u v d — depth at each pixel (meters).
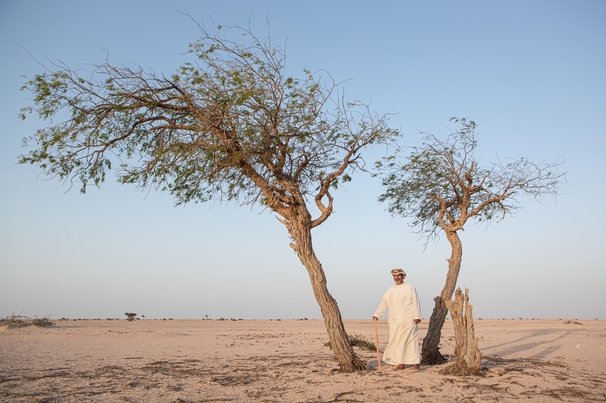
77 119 9.88
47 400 7.00
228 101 9.80
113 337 22.34
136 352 14.57
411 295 10.21
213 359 12.45
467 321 9.44
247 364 11.27
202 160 10.61
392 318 10.27
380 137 11.24
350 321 60.59
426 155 13.13
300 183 12.06
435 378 8.87
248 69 10.27
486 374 9.24
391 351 10.23
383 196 14.34
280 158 10.84
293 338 22.73
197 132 10.15
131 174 10.26
